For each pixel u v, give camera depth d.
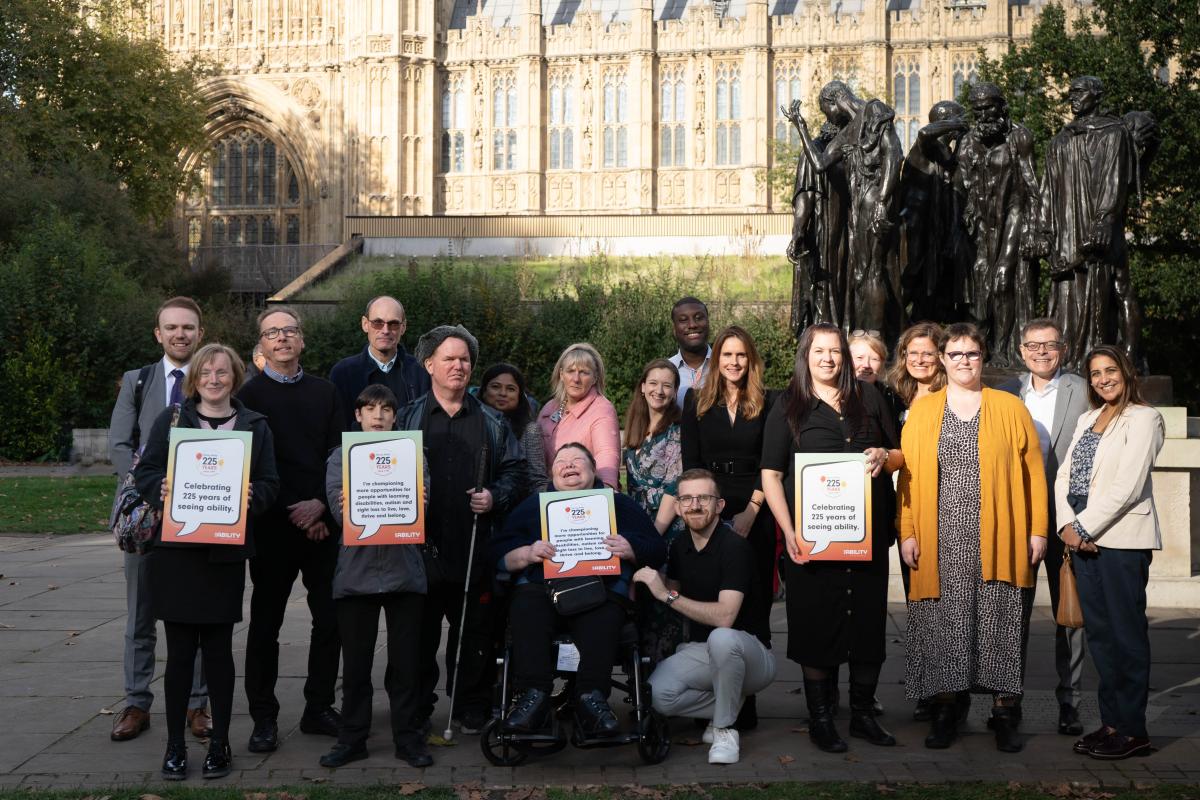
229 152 64.94
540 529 6.23
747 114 60.66
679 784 5.71
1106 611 6.19
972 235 11.18
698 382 7.82
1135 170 9.93
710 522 6.45
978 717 6.91
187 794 5.52
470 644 6.64
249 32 64.06
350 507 5.96
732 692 6.11
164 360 6.77
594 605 6.02
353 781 5.80
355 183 62.62
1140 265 28.91
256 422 6.17
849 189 10.70
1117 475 6.08
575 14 65.50
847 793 5.56
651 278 34.34
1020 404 6.39
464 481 6.52
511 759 6.04
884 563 6.42
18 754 6.20
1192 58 29.31
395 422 6.48
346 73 62.88
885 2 59.34
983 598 6.20
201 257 55.72
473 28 63.16
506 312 33.75
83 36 46.47
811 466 6.27
